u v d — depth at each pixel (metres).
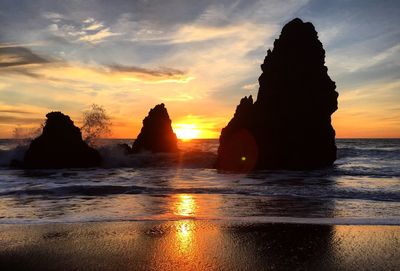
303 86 35.44
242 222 10.97
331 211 12.89
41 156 35.94
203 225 10.61
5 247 8.62
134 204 14.61
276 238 9.18
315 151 34.34
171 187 19.48
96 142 45.22
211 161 40.09
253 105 37.19
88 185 19.61
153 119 61.75
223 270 7.02
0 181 23.83
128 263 7.44
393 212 12.61
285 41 36.97
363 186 19.69
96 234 9.66
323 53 37.09
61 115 38.28
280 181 22.98
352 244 8.62
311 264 7.32
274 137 34.28
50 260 7.70
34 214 12.58
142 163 39.34
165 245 8.66
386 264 7.27
